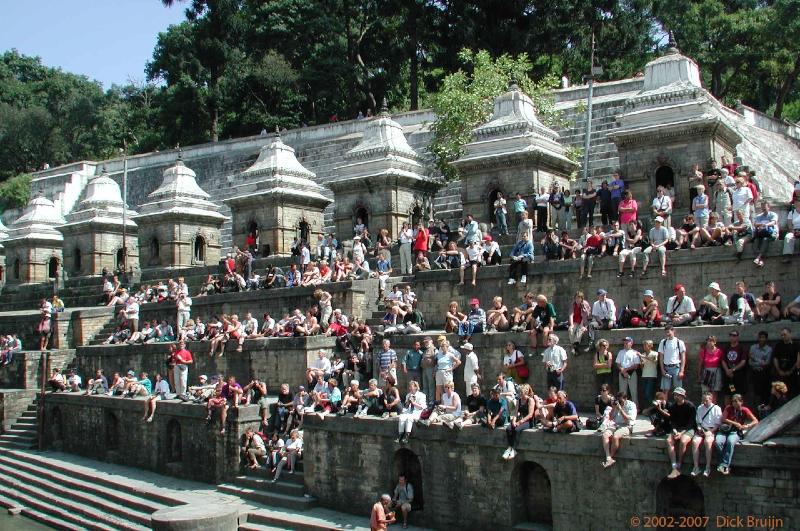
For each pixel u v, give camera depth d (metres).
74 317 38.09
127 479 27.50
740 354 18.05
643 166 27.55
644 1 54.91
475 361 21.67
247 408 25.12
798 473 14.52
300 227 38.66
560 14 52.84
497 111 32.38
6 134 87.88
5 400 35.44
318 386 23.88
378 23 61.84
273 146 39.56
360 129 51.91
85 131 93.56
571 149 36.47
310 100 67.69
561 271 23.94
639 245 23.02
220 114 71.00
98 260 46.19
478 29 53.72
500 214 29.33
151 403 28.70
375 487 21.03
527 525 18.31
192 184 43.84
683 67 28.33
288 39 65.56
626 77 55.91
